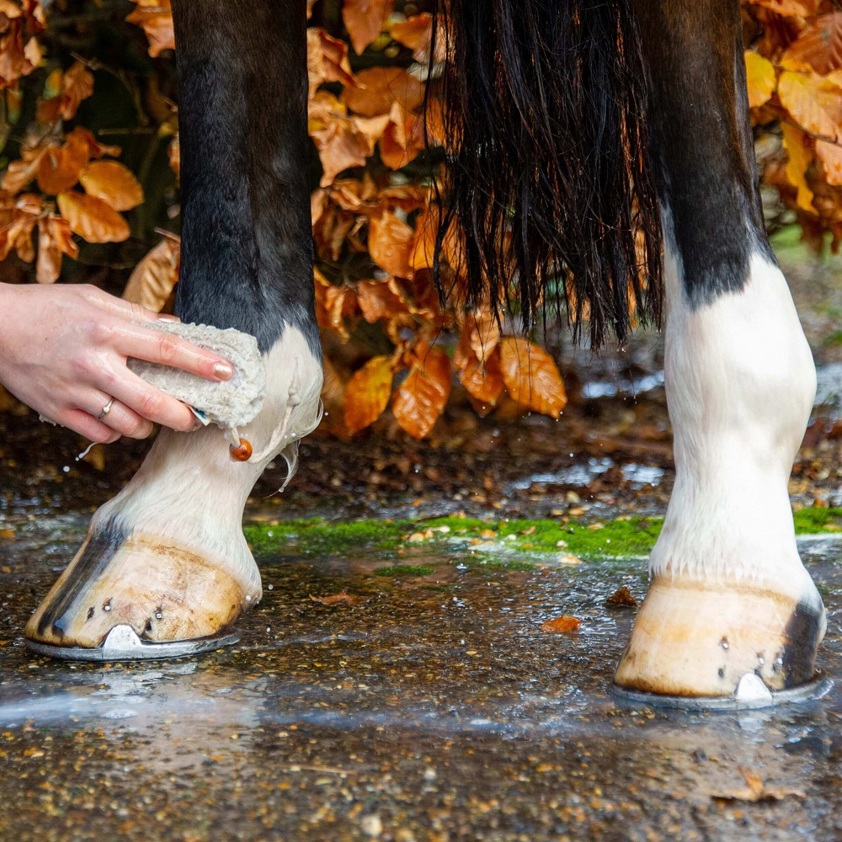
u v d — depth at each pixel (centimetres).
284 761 124
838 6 261
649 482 311
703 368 141
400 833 108
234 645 167
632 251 166
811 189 304
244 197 156
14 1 261
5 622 183
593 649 165
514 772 121
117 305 155
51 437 335
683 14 134
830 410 368
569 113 152
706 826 109
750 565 140
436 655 163
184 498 162
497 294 165
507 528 264
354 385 275
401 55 302
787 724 133
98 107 338
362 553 240
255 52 154
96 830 110
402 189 258
